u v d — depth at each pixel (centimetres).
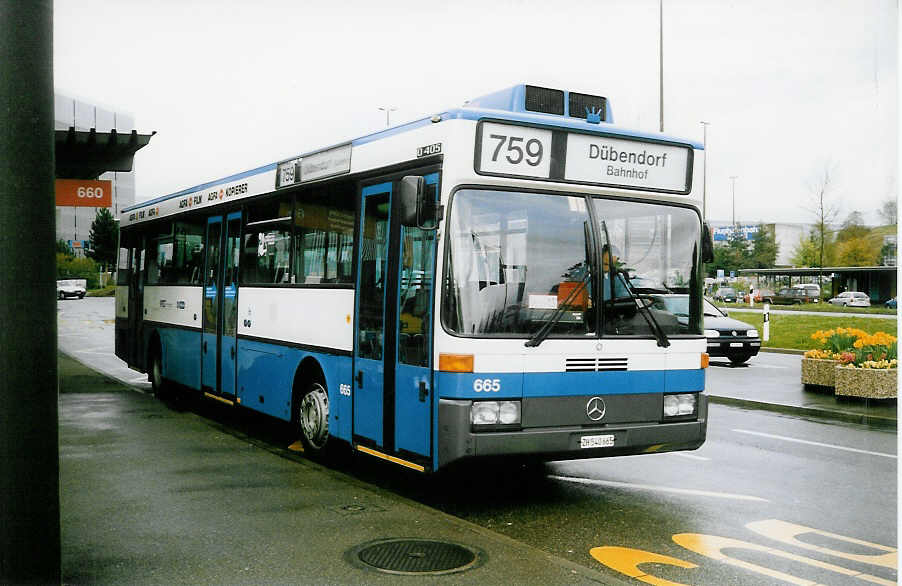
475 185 655
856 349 1370
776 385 1609
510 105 725
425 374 661
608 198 701
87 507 645
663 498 745
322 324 838
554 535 625
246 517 618
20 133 396
